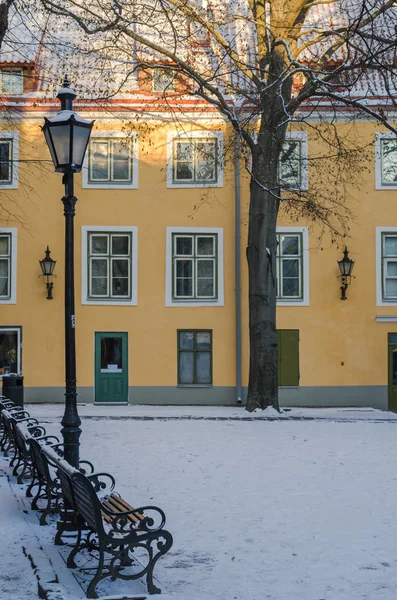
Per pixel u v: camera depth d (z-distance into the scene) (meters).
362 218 28.64
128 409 25.89
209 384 28.30
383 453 14.88
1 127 27.81
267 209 23.19
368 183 28.70
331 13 29.30
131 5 20.94
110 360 28.20
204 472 12.61
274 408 23.16
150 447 15.58
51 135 9.85
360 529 8.70
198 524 8.98
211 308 28.30
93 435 17.47
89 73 26.22
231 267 28.31
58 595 5.72
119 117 26.05
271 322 23.36
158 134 28.31
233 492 10.93
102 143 28.30
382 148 28.70
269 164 22.83
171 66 22.30
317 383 28.39
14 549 7.49
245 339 28.30
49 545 7.75
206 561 7.43
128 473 12.49
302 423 20.55
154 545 8.04
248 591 6.45
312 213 24.34
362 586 6.55
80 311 28.06
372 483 11.64
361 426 19.94
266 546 7.98
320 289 28.53
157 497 10.56
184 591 6.46
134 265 28.22
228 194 28.41
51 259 27.73
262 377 23.22
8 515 9.15
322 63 22.77
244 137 22.75
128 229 28.23
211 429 18.88
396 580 6.73
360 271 28.59
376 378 28.44
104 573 6.18
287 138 28.44
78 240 28.11
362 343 28.50
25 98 27.83
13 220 28.00
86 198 28.20
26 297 27.91
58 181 28.09
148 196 28.30
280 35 22.25
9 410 15.77
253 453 14.80
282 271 28.59
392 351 28.58
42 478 9.65
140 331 28.20
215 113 28.16
